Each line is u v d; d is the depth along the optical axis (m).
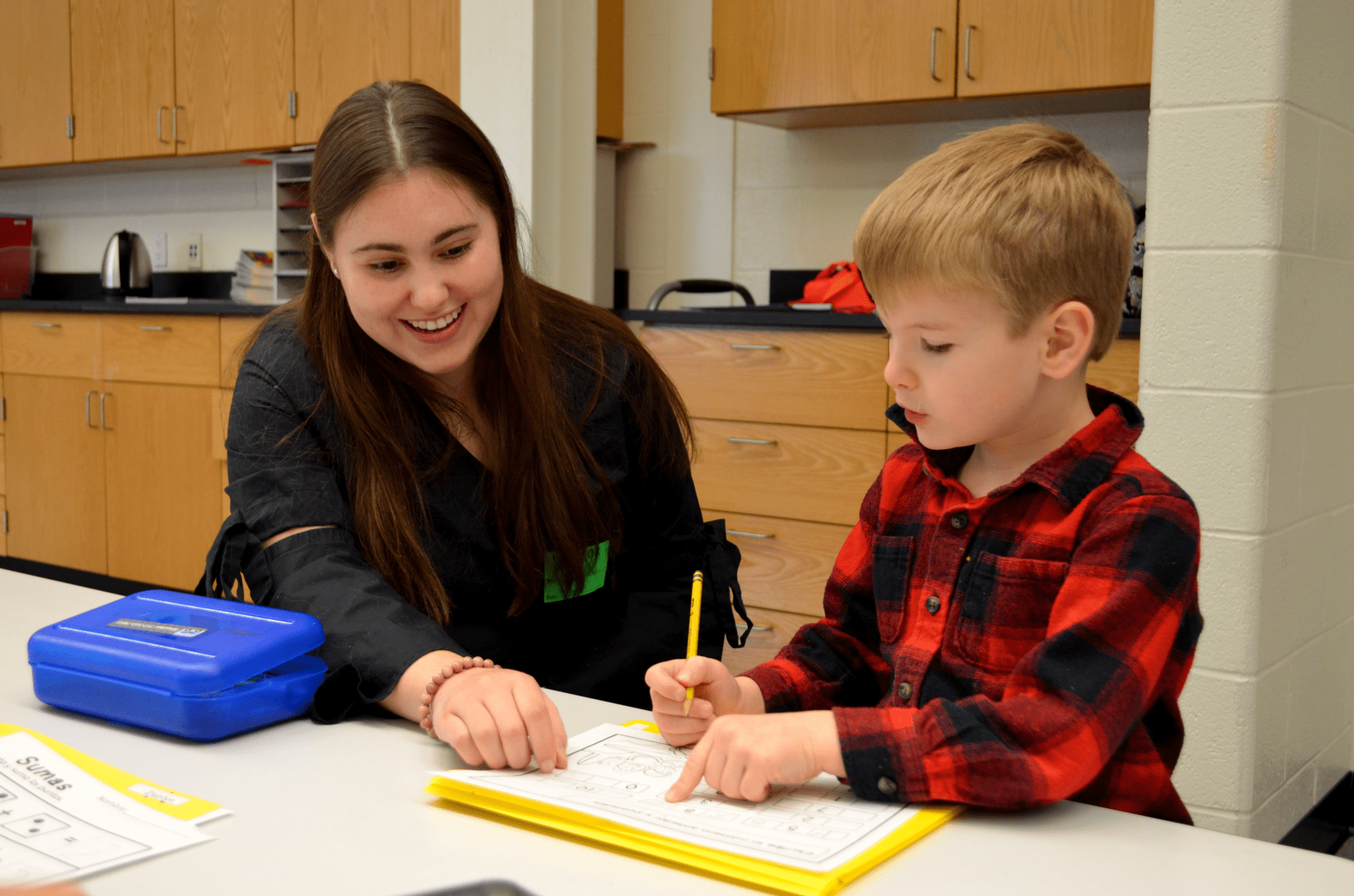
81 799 0.57
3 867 0.49
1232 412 1.53
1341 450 1.84
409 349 0.98
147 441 3.45
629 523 1.26
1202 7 1.51
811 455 2.37
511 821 0.57
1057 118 2.67
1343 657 1.97
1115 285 0.74
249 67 3.49
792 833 0.54
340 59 3.28
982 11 2.39
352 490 1.02
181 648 0.70
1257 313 1.50
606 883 0.49
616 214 3.32
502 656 1.13
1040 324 0.70
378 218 0.90
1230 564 1.55
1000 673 0.75
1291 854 0.53
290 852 0.52
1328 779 1.96
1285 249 1.51
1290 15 1.45
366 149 0.91
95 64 3.85
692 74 3.17
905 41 2.50
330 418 1.02
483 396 1.09
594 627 1.21
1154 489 0.72
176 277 4.25
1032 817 0.59
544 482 1.08
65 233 4.55
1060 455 0.75
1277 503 1.58
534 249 1.41
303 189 3.50
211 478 3.33
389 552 1.00
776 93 2.68
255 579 0.92
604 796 0.59
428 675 0.73
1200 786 1.60
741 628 2.47
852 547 0.91
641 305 3.31
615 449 1.20
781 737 0.60
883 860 0.52
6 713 0.73
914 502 0.86
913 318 0.72
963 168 0.71
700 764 0.60
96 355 3.54
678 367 2.53
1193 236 1.54
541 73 2.87
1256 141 1.48
